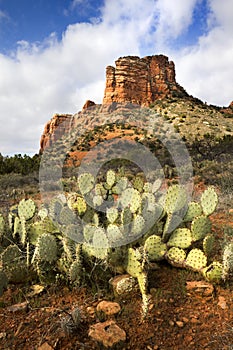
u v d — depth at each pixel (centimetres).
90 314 246
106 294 274
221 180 884
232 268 289
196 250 316
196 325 231
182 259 319
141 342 214
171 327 229
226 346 207
